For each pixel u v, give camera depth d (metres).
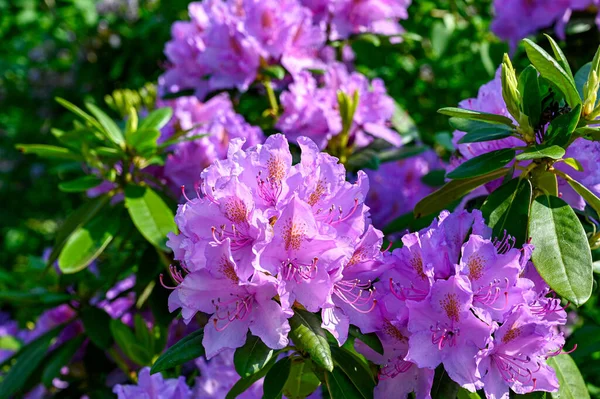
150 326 1.15
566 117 0.73
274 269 0.65
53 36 2.42
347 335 0.68
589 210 0.83
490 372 0.68
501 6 1.29
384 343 0.70
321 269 0.65
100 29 1.98
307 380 0.81
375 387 0.71
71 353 1.08
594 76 0.75
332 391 0.71
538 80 0.77
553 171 0.77
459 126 0.82
